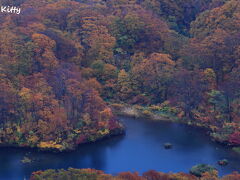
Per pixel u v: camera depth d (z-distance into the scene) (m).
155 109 133.75
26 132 108.75
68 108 113.62
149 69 139.12
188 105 129.00
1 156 102.44
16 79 119.56
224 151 106.50
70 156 103.06
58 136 107.94
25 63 125.44
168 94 136.75
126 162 99.94
